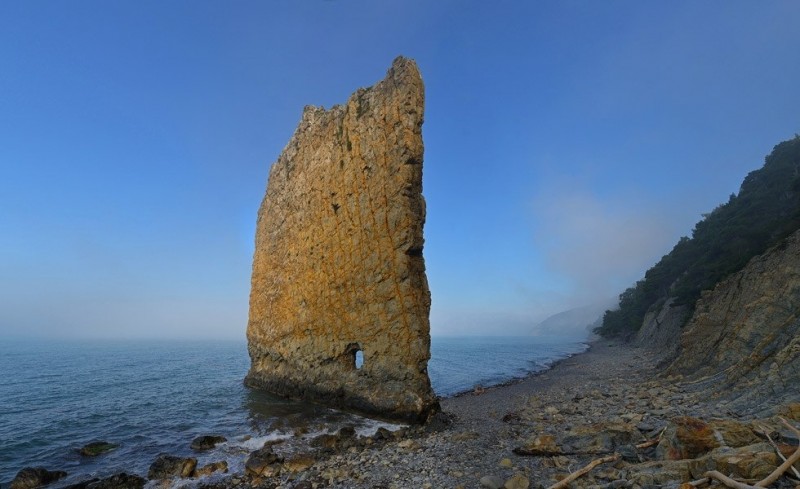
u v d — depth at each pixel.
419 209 23.52
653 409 18.34
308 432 21.19
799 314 17.94
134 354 102.31
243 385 39.31
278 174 36.94
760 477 7.87
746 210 50.28
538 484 10.63
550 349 111.50
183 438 20.89
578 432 14.45
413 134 23.39
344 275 26.80
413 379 22.05
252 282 40.50
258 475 15.05
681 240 85.50
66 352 108.88
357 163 26.09
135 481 14.67
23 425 23.58
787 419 10.75
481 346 141.12
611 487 9.12
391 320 23.45
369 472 13.66
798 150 59.03
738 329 23.59
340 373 26.67
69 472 16.34
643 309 88.19
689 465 8.98
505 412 23.64
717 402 17.02
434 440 17.27
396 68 24.20
